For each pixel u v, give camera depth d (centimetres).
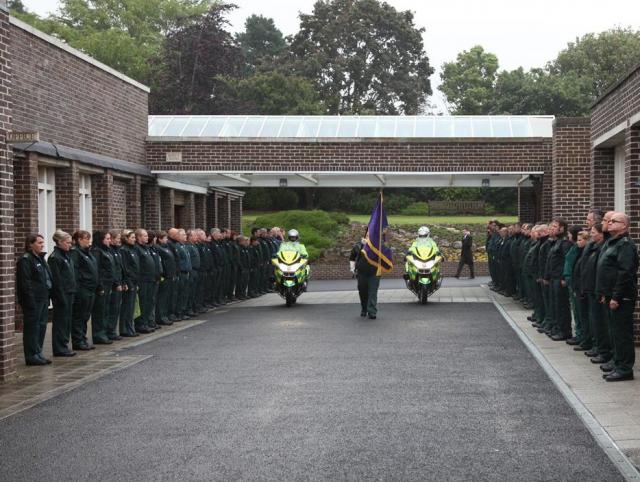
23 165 1585
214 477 592
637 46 6619
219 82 5356
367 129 2480
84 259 1311
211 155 2372
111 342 1384
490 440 688
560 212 2088
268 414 796
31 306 1145
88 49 5619
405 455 644
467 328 1499
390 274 3369
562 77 6362
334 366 1082
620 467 604
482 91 6719
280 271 2027
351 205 5456
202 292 1891
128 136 2223
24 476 605
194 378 1006
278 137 2375
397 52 6444
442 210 4056
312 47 6184
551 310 1363
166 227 2530
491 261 2484
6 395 924
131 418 789
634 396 861
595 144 1625
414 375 1005
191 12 6962
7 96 1059
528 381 958
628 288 944
